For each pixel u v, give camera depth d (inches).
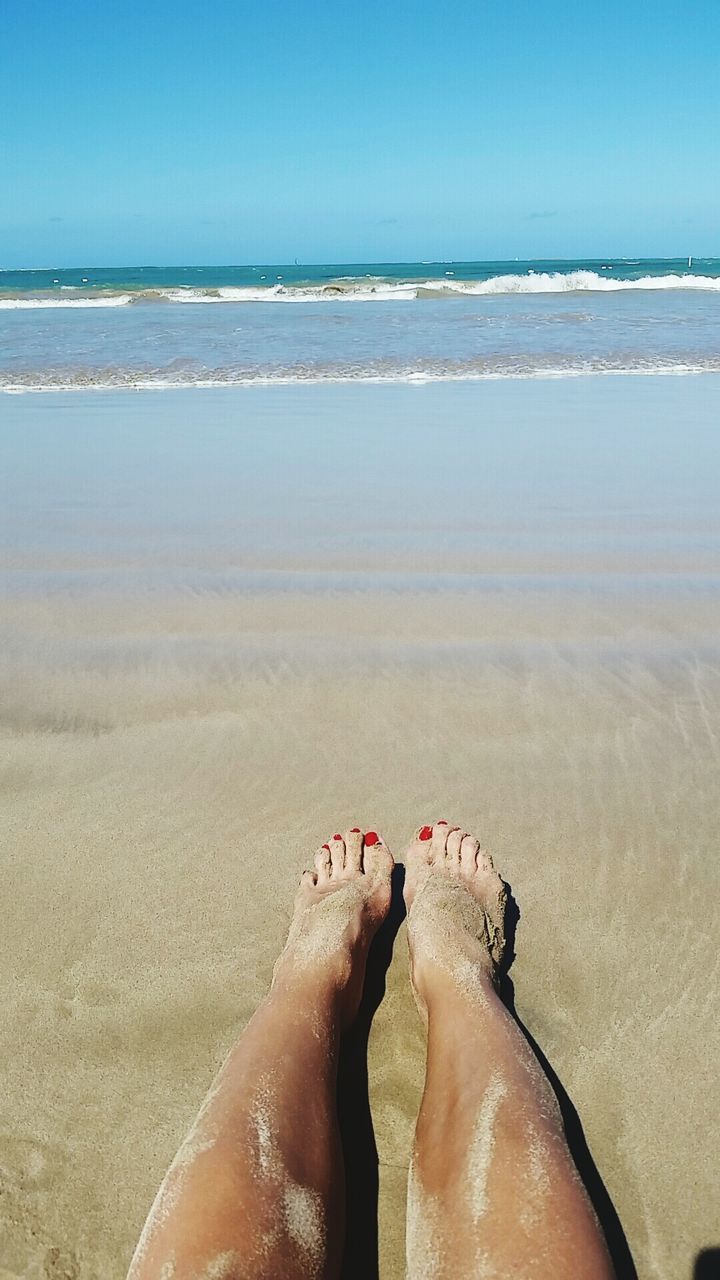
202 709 111.1
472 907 76.4
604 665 120.1
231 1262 46.4
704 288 1007.0
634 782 96.1
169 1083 64.7
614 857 85.7
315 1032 63.1
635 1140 60.6
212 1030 68.7
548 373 346.9
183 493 196.1
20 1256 54.2
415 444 236.2
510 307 701.3
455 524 174.1
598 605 138.0
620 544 162.4
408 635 129.3
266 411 283.0
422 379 339.0
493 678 117.4
